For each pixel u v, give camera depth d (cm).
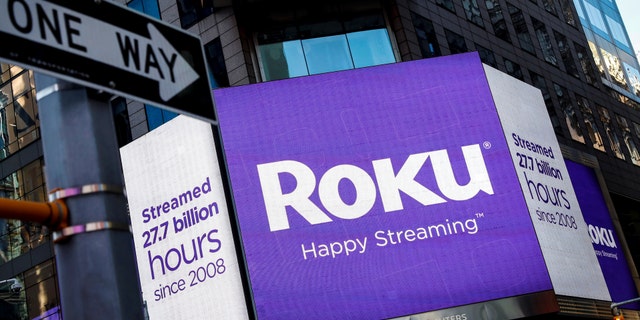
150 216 4391
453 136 4416
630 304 5009
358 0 4772
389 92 4447
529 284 4197
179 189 4341
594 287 4609
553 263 4359
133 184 4481
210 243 4166
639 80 7106
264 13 4641
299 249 4097
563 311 4259
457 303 4094
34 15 453
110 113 494
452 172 4338
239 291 4038
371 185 4256
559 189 4766
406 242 4172
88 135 475
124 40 501
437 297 4091
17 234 5034
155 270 4309
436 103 4466
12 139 5153
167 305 4234
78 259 453
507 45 5531
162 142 4450
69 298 450
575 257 4581
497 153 4431
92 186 466
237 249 4116
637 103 6850
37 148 5009
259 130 4291
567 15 6444
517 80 4881
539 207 4484
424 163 4328
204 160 4297
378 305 4044
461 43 5125
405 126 4391
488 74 4641
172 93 522
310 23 4678
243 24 4622
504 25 5612
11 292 4944
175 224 4303
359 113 4378
